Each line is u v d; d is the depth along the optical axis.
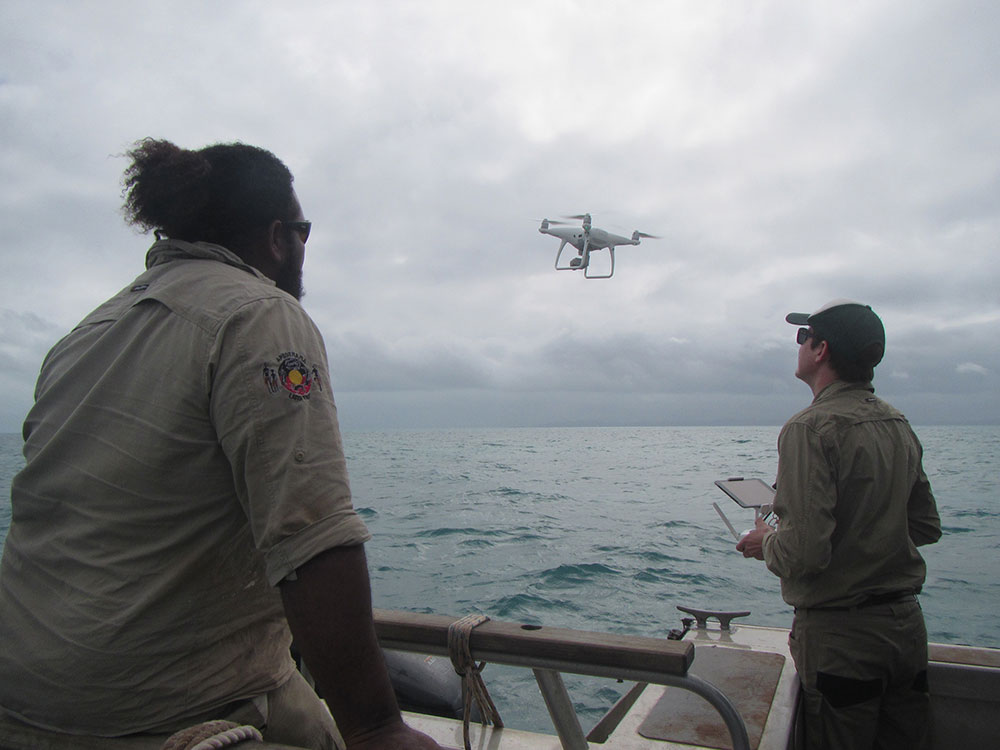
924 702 2.33
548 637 1.44
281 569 1.05
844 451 2.21
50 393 1.26
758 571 8.14
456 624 1.52
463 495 16.98
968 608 6.46
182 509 1.15
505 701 4.28
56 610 1.17
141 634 1.15
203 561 1.18
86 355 1.24
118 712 1.16
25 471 1.22
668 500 15.86
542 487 19.17
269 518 1.07
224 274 1.23
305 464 1.09
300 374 1.13
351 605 1.05
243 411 1.09
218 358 1.12
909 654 2.24
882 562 2.21
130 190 1.39
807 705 2.31
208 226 1.36
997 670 2.43
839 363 2.38
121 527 1.15
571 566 8.44
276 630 1.31
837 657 2.23
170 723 1.18
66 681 1.15
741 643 2.91
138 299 1.23
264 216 1.39
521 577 7.91
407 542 10.23
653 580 7.70
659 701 2.36
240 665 1.24
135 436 1.14
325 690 1.06
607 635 1.44
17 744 1.21
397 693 2.77
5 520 12.41
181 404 1.13
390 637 1.57
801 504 2.19
